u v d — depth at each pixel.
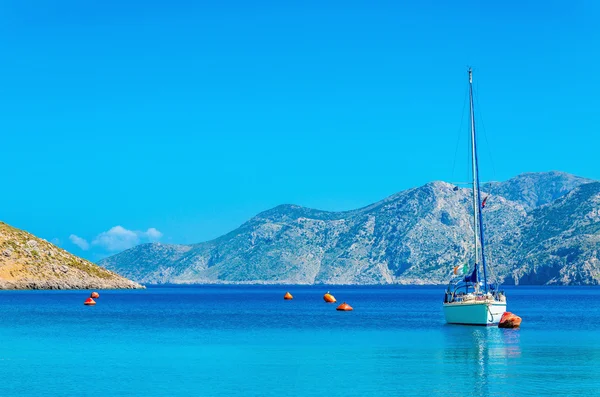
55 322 119.00
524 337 90.94
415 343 84.19
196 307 190.62
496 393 53.34
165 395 52.56
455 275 106.19
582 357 71.31
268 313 157.38
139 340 88.12
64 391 53.78
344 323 120.06
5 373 61.47
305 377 59.91
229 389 54.78
